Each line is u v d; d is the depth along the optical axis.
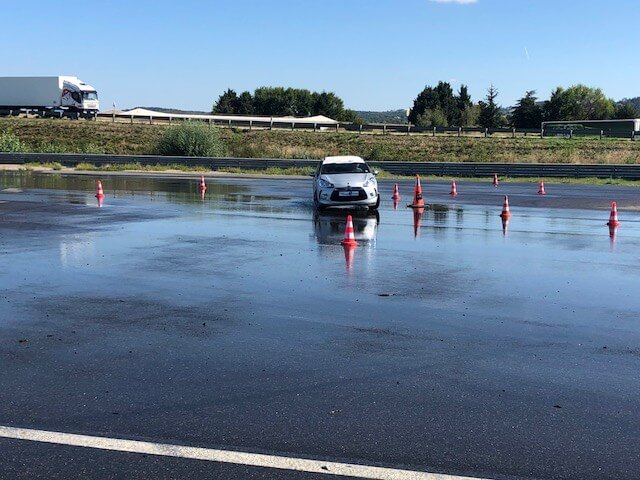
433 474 4.32
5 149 52.78
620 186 32.25
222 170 43.38
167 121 77.62
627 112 134.00
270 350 6.96
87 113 73.75
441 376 6.19
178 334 7.52
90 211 19.66
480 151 61.50
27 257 12.23
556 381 6.06
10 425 5.06
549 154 55.38
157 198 24.03
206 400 5.58
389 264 11.78
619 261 12.20
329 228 16.45
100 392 5.74
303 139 68.44
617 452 4.65
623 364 6.54
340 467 4.41
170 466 4.42
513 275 10.88
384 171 40.44
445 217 19.09
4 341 7.21
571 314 8.46
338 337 7.44
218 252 12.90
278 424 5.09
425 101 130.75
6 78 72.94
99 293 9.49
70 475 4.30
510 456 4.58
